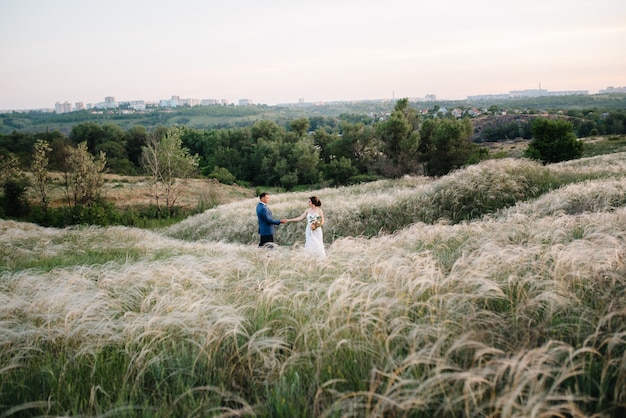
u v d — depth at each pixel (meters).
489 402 2.43
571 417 2.52
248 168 78.12
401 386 2.78
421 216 15.30
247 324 4.25
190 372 3.45
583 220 7.94
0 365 3.89
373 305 4.11
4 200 34.31
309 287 5.21
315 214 10.73
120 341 4.11
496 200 14.65
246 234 18.48
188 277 6.12
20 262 11.09
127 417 2.92
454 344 2.87
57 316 4.71
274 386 3.12
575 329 3.45
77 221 27.92
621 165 18.59
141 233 18.56
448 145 41.97
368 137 62.03
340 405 2.61
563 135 35.41
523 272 4.96
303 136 85.44
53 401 3.10
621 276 4.28
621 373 2.56
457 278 4.57
